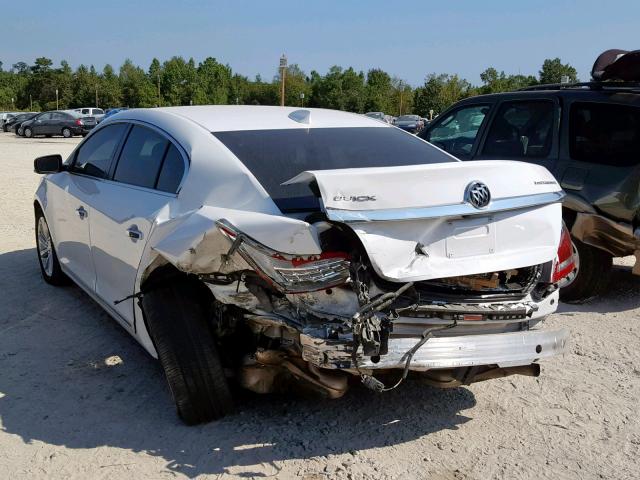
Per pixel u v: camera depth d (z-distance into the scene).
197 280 3.79
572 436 3.81
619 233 5.87
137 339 4.35
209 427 3.78
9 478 3.30
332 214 3.14
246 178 3.71
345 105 104.81
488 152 7.17
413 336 3.37
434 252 3.36
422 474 3.38
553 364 4.84
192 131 4.20
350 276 3.21
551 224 3.71
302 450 3.57
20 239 8.56
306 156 4.05
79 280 5.46
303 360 3.46
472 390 4.37
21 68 176.12
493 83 87.25
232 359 3.84
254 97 115.81
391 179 3.30
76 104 109.25
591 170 6.06
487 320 3.52
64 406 4.04
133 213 4.26
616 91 6.14
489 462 3.52
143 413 3.95
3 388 4.27
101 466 3.40
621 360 4.93
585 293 6.23
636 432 3.87
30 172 17.17
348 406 4.07
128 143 4.86
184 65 108.31
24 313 5.65
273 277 3.18
